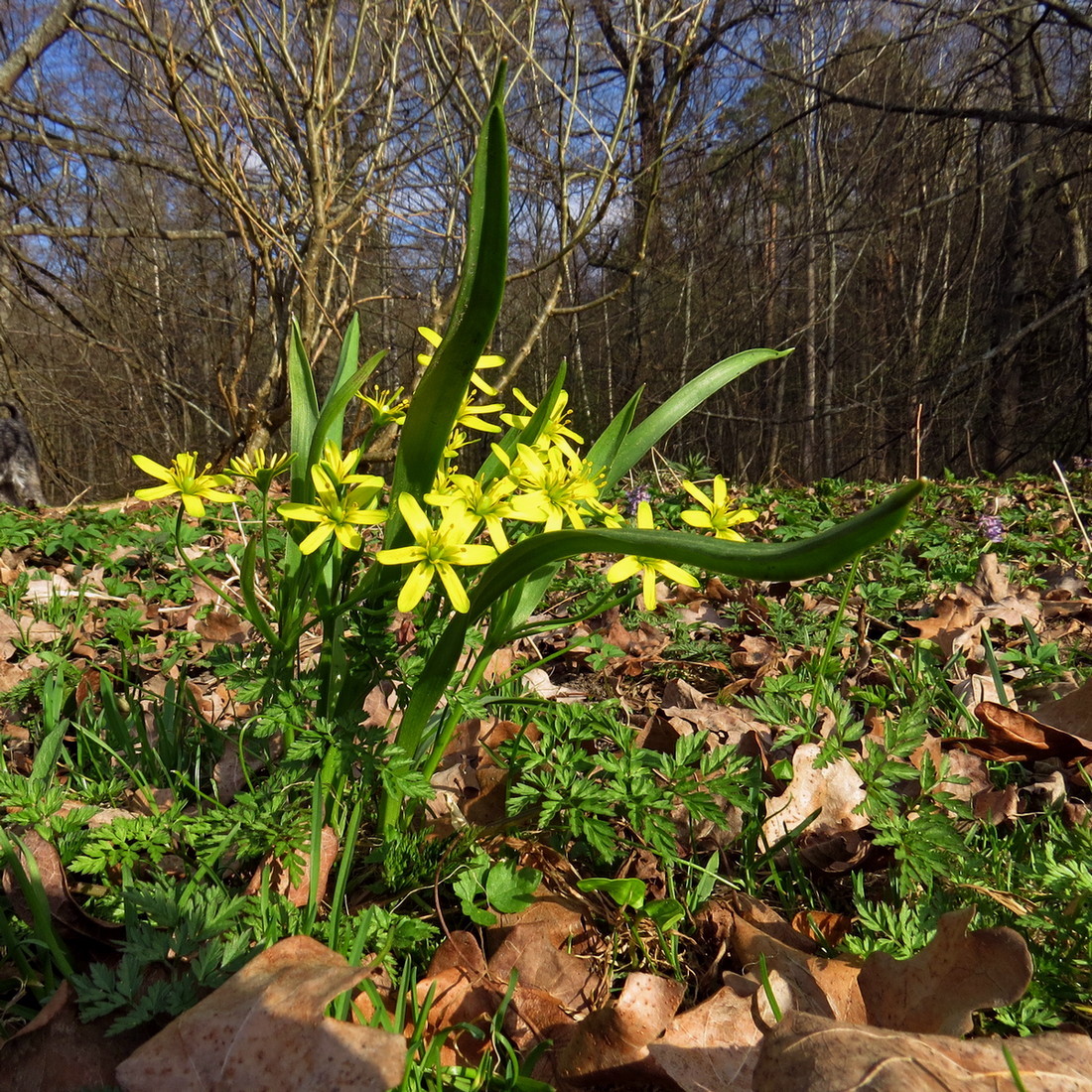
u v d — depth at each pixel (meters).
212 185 0.93
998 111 1.33
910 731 0.25
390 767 0.21
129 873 0.21
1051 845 0.23
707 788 0.24
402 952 0.21
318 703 0.24
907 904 0.23
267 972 0.17
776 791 0.28
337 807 0.23
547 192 1.53
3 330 1.55
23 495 1.17
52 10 1.30
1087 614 0.48
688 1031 0.19
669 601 0.52
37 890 0.19
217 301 2.09
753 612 0.48
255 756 0.29
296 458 0.23
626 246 1.92
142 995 0.18
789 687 0.30
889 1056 0.16
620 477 0.25
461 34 0.92
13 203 1.47
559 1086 0.19
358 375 0.22
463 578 0.22
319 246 0.94
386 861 0.23
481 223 0.18
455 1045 0.19
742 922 0.21
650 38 0.97
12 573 0.52
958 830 0.25
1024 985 0.18
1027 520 0.76
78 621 0.44
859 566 0.56
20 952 0.19
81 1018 0.17
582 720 0.26
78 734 0.28
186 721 0.29
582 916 0.23
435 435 0.21
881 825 0.23
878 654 0.41
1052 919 0.21
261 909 0.20
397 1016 0.18
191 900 0.20
